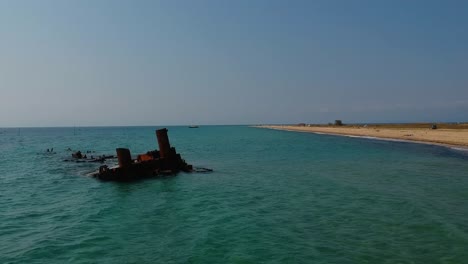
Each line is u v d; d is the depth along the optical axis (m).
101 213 17.61
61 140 116.94
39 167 39.31
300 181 27.22
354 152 54.66
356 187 24.16
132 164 28.94
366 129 146.25
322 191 22.81
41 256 11.66
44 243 12.95
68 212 17.91
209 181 27.80
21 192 24.00
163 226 15.05
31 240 13.32
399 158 44.66
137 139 120.50
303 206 18.48
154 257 11.47
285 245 12.48
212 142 91.38
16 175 32.72
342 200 19.92
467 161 40.38
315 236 13.47
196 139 109.81
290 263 10.89
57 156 54.97
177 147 71.81
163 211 17.86
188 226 14.97
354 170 33.81
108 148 74.12
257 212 17.28
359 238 13.21
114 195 22.61
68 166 40.12
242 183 26.64
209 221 15.70
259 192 22.81
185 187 25.22
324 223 15.21
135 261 11.16
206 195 22.06
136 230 14.49
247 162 42.66
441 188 23.48
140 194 22.84
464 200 19.62
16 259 11.41
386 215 16.45
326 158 46.31
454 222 15.16
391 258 11.28
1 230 14.69
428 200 19.66
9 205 19.75
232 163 41.66
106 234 13.98
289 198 20.69
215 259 11.23
